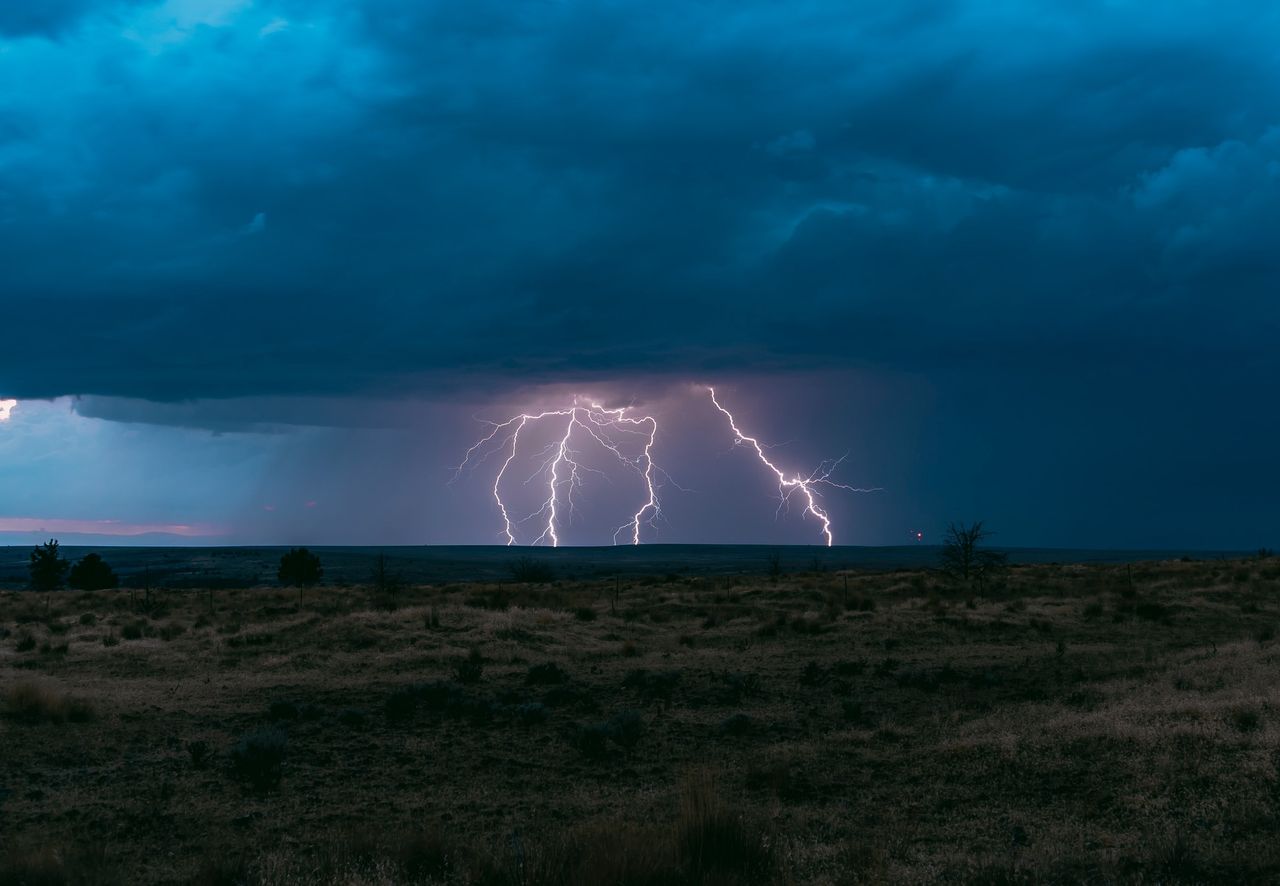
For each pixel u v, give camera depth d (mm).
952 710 17297
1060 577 50938
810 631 30562
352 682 21031
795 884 7910
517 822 10797
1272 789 9977
